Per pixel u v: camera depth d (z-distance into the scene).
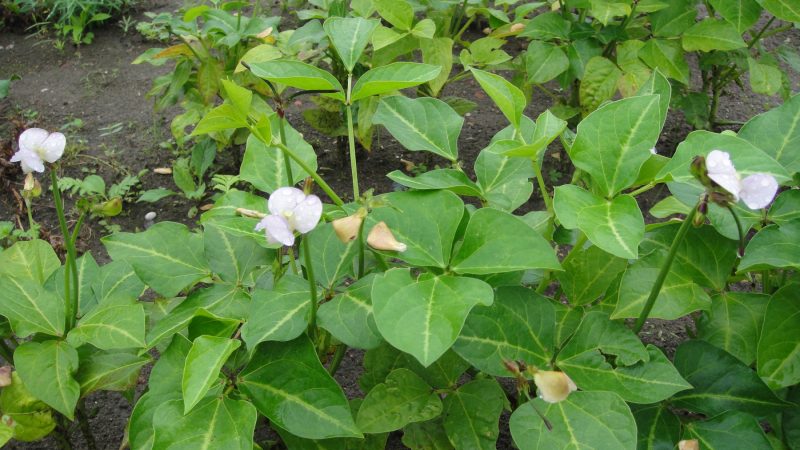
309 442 0.45
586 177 0.70
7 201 0.99
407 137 0.52
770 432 0.54
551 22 0.89
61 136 0.44
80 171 1.04
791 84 1.24
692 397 0.44
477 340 0.42
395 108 0.53
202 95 0.94
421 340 0.35
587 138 0.43
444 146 0.52
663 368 0.41
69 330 0.49
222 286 0.48
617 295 0.48
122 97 1.24
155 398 0.42
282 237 0.36
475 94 1.22
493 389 0.46
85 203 0.46
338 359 0.51
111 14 1.50
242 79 0.93
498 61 0.87
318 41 0.80
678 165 0.42
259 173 0.52
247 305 0.46
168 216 0.96
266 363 0.42
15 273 0.55
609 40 0.88
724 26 0.84
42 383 0.45
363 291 0.43
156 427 0.39
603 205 0.41
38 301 0.49
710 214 0.46
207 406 0.40
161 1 1.56
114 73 1.31
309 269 0.40
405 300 0.38
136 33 1.45
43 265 0.56
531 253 0.41
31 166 0.43
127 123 1.16
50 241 0.84
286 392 0.41
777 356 0.44
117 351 0.50
